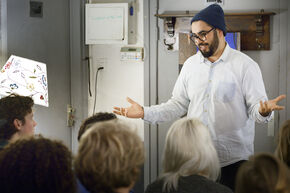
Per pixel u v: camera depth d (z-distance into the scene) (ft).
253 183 3.53
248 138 8.38
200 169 5.27
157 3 11.76
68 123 11.92
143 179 12.15
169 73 11.87
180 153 5.31
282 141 5.63
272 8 11.33
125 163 3.91
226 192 5.04
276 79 11.45
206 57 8.26
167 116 8.80
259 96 7.97
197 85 8.44
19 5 10.96
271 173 3.50
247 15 11.35
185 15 11.46
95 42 11.85
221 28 8.05
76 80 11.91
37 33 11.28
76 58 11.87
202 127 5.47
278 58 11.40
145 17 11.82
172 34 11.66
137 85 12.12
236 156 8.20
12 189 3.56
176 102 8.93
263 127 11.61
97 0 12.10
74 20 11.80
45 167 3.64
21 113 6.96
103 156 3.87
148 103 12.00
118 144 3.94
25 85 10.89
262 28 11.33
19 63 10.84
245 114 8.26
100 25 11.82
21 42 11.02
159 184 5.37
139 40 11.99
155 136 11.98
